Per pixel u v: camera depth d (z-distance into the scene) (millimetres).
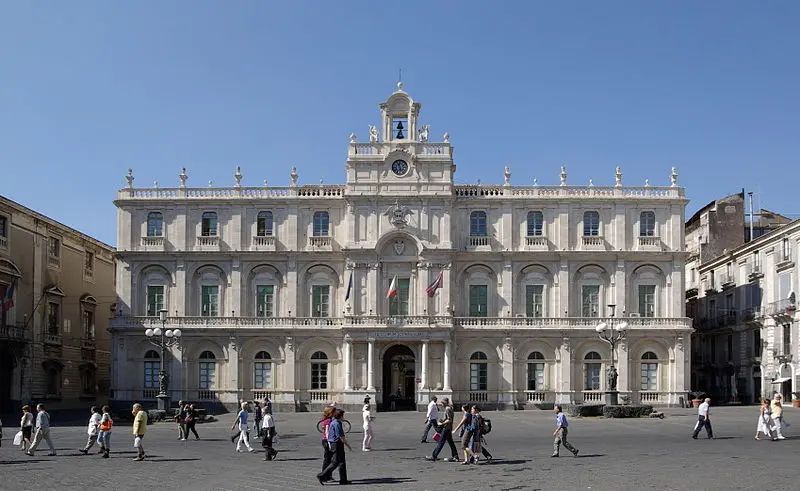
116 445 51438
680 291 89125
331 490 32781
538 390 88875
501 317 89250
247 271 90875
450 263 88875
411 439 55219
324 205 91125
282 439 55812
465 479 35375
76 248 100875
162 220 91500
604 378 88750
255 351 90062
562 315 89188
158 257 90875
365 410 48250
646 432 57281
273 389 89500
